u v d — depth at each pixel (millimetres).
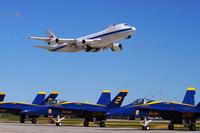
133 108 55250
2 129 43094
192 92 58312
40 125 59969
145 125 52656
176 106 56031
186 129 56625
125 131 44719
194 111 55781
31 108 70312
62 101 65625
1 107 74562
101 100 66000
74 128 50844
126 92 64625
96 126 63250
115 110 55969
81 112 64562
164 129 55750
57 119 62938
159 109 54500
